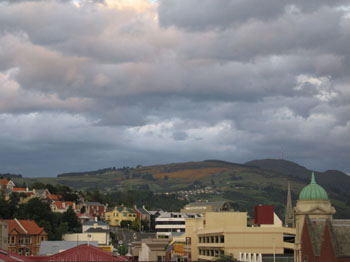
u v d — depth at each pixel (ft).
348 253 357.61
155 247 246.68
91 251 245.24
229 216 525.34
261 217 536.01
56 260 242.17
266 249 458.50
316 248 379.35
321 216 399.24
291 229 462.60
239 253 456.04
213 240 492.13
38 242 629.51
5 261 231.71
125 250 578.25
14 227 588.50
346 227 371.15
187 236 548.72
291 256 460.14
